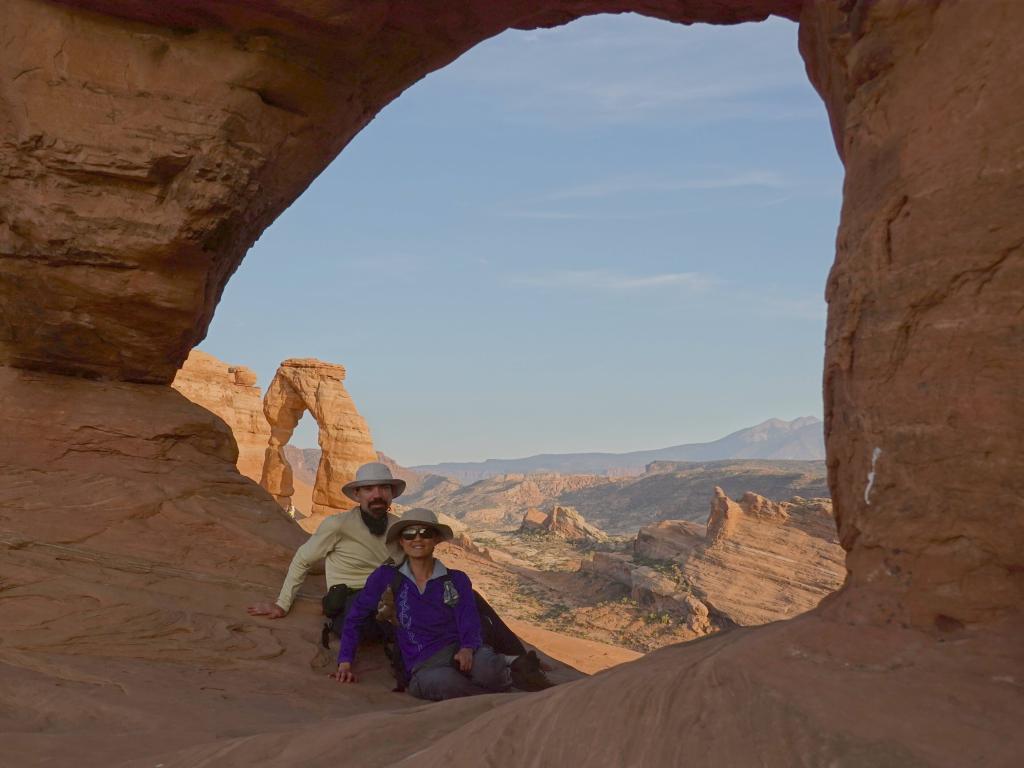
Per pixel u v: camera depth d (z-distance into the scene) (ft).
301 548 23.49
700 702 8.52
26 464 26.07
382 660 22.31
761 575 217.77
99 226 25.89
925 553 9.11
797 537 226.99
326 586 25.81
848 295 10.70
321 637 22.85
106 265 26.45
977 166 9.33
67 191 25.66
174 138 25.50
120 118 25.38
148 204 26.03
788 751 7.47
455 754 9.74
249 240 30.58
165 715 15.70
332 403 126.52
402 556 23.47
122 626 20.88
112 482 26.25
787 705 7.97
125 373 29.35
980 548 8.73
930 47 10.37
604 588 249.34
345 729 12.21
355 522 23.47
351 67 27.17
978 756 6.79
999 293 8.93
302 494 175.01
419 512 19.49
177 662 20.17
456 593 19.52
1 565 21.76
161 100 25.49
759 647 9.32
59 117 25.21
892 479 9.62
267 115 26.81
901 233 10.05
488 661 18.66
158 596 22.71
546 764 8.82
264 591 24.64
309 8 24.47
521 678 18.90
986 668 7.93
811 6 15.10
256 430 153.69
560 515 371.97
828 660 8.70
